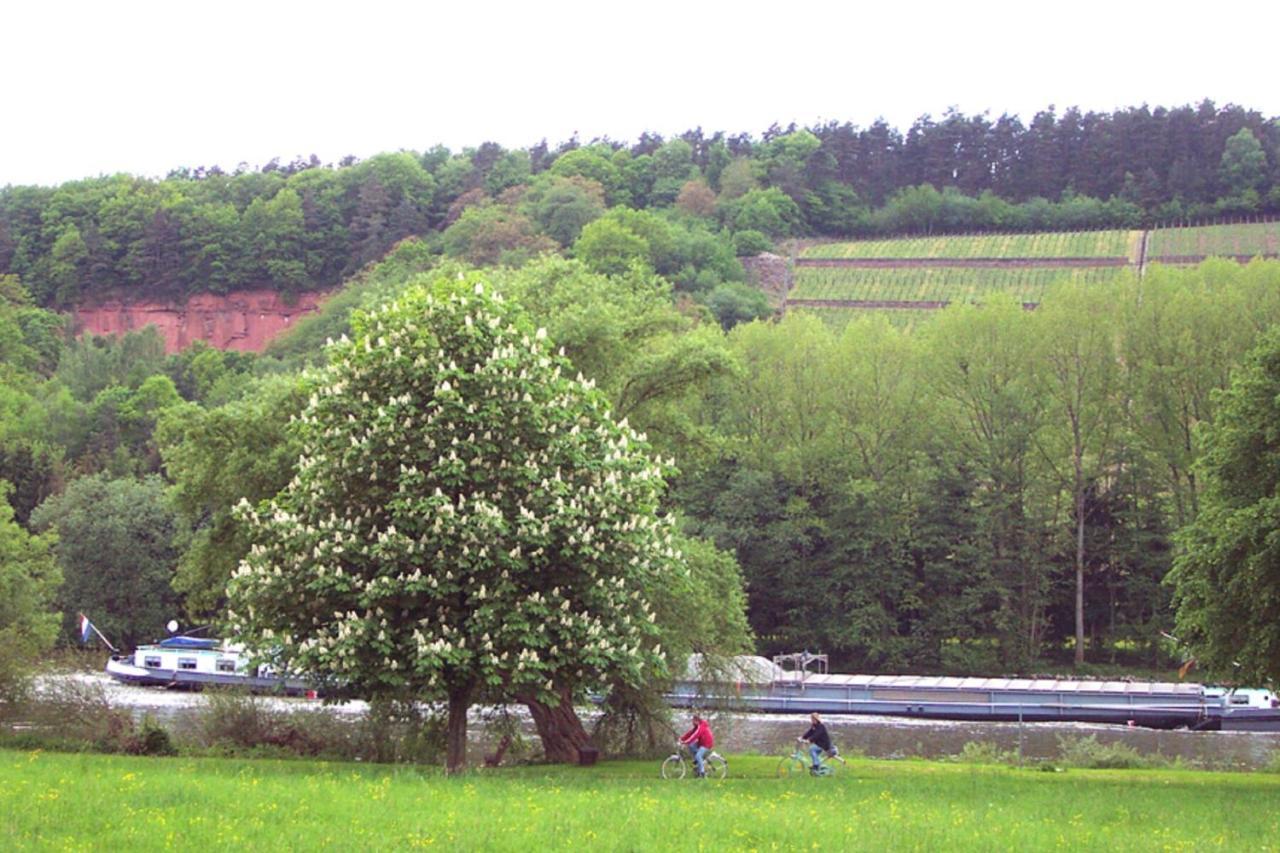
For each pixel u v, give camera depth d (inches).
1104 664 4335.6
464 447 1499.8
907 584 4399.6
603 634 1515.7
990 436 4466.0
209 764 1605.6
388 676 1465.3
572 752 1989.4
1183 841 1147.9
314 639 1483.8
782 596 4350.4
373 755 1937.7
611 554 1515.7
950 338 4520.2
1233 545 1732.3
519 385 1534.2
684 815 1175.0
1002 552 4424.2
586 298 2251.5
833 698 3462.1
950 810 1327.5
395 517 1472.7
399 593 1466.5
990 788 1612.9
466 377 1504.7
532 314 2181.3
